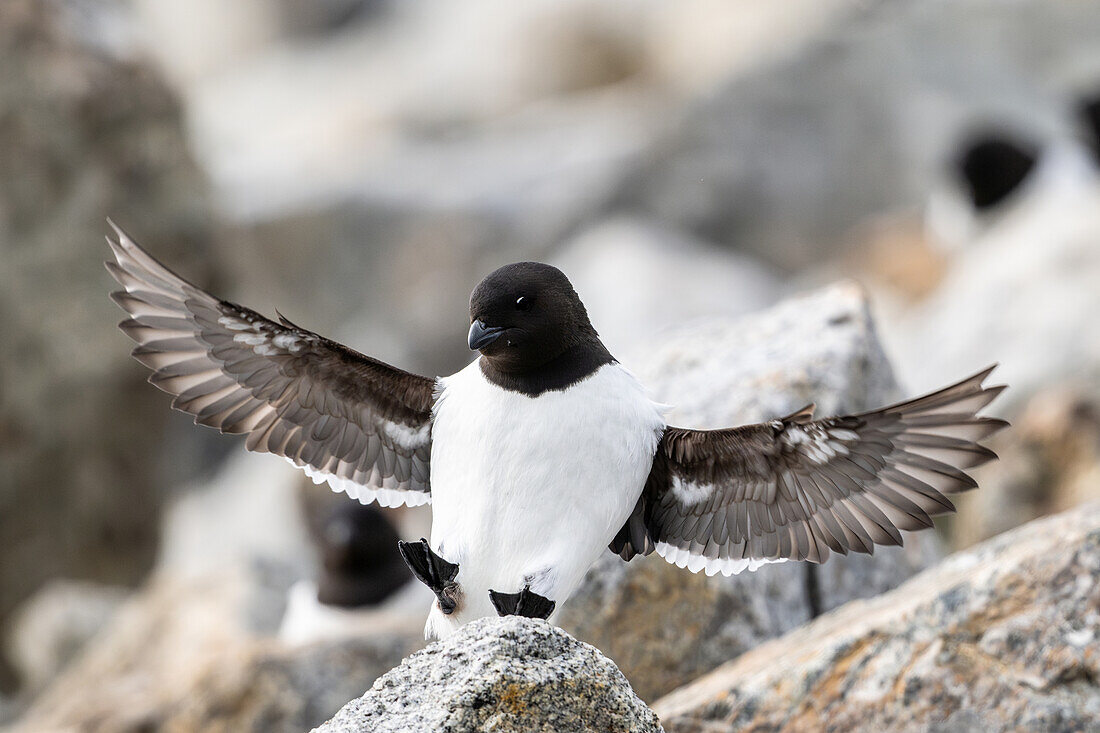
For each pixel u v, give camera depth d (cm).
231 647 1100
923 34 2372
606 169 2377
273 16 3591
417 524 1405
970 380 546
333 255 2347
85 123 1589
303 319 2325
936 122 2316
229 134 3056
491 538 589
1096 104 1953
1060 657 629
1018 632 639
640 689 807
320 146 2872
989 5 2366
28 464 1609
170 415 1683
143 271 602
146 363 620
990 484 1238
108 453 1641
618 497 598
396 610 1162
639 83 3012
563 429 591
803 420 587
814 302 934
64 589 1616
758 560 625
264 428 636
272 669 1009
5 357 1580
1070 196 1739
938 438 569
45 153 1575
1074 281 1537
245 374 623
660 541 636
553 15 3092
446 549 593
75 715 1134
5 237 1565
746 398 861
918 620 658
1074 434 1217
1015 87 2297
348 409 628
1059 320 1499
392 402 625
